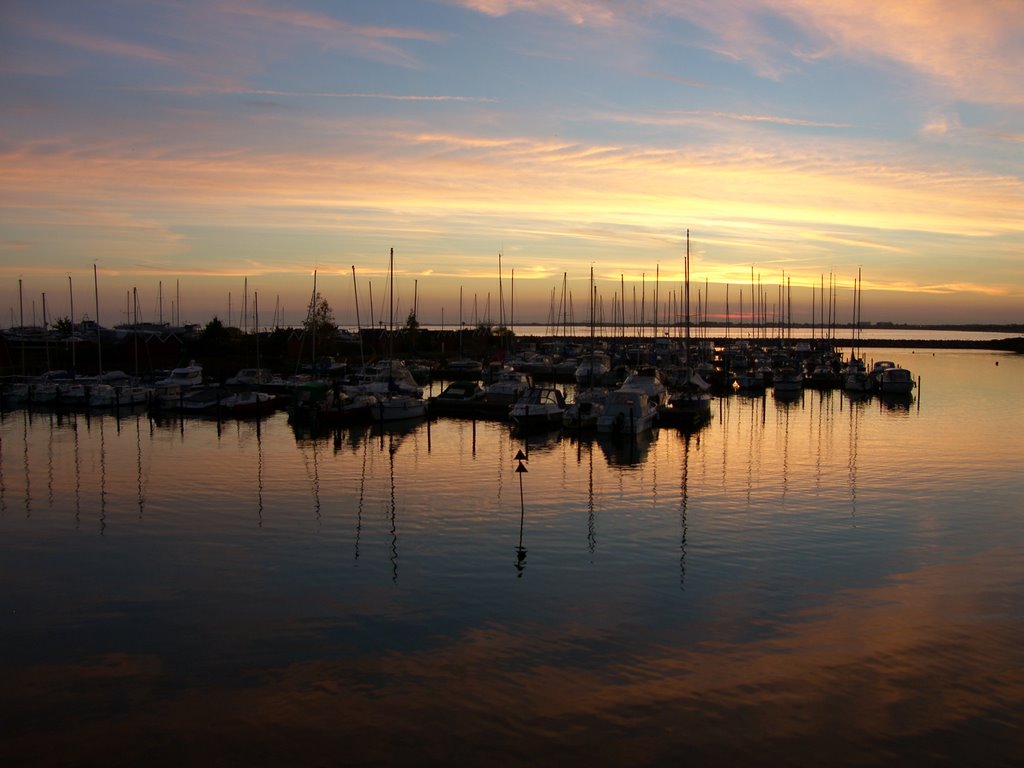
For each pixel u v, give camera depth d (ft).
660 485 117.91
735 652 59.77
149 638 62.54
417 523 95.81
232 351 343.46
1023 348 573.74
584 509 102.78
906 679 55.42
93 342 322.75
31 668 57.52
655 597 70.95
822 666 57.31
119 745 48.01
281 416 208.64
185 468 131.75
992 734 48.78
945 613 66.95
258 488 115.65
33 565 80.43
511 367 306.96
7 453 147.33
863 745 47.75
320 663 58.23
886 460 138.92
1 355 281.95
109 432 176.76
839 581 75.05
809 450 150.82
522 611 67.77
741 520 97.04
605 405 180.55
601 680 55.52
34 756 46.91
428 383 297.74
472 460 140.26
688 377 222.89
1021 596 70.85
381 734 49.06
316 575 77.00
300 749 47.60
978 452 147.33
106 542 88.28
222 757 46.85
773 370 317.01
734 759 46.44
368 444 159.43
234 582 75.10
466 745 47.85
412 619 66.13
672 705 52.13
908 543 87.15
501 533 91.45
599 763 46.11
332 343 362.33
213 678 56.03
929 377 337.72
